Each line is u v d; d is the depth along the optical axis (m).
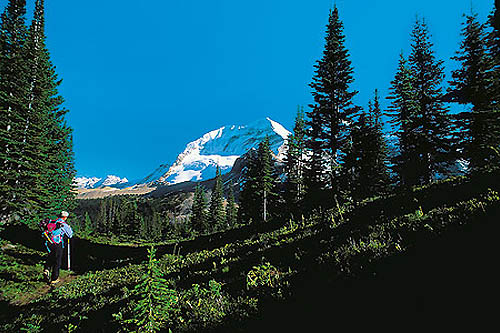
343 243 6.74
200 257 12.77
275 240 10.86
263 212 52.41
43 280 12.42
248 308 4.67
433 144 29.45
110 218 124.00
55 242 11.67
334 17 31.02
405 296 3.52
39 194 24.52
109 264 18.53
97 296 8.73
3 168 21.89
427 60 31.73
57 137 29.20
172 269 11.35
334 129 28.98
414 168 30.66
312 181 30.73
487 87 26.14
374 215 9.02
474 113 25.73
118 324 5.30
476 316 2.75
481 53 26.58
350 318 3.48
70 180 34.00
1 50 24.62
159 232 91.69
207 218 77.12
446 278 3.56
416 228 5.95
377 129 40.72
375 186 36.06
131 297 7.07
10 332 6.38
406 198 9.95
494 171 9.32
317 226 10.67
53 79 27.73
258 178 50.88
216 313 4.73
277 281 5.62
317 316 3.76
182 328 4.40
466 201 6.81
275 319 3.99
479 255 3.78
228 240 17.50
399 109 34.84
